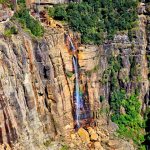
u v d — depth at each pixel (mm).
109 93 94000
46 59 80188
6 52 72438
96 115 89938
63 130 82250
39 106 77938
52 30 86375
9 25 76875
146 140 90562
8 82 71500
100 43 92312
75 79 86312
